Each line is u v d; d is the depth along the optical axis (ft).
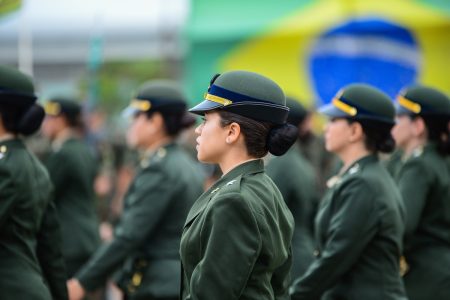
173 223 39.27
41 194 31.83
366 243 31.32
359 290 31.58
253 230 22.95
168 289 38.70
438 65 61.00
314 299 31.81
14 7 55.36
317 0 63.10
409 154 38.34
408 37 61.52
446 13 60.80
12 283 30.53
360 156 32.83
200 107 24.21
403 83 61.77
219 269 22.66
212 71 63.41
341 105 33.04
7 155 30.94
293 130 24.20
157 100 39.99
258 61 63.26
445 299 36.24
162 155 39.81
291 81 63.10
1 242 30.76
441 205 36.86
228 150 24.25
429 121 37.40
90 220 49.90
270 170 44.86
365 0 62.18
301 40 62.75
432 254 36.70
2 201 30.27
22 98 31.58
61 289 33.40
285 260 24.68
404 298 31.99
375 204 31.32
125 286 40.06
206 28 63.62
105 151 73.46
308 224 45.52
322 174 53.47
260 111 23.88
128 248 38.58
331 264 31.40
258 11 63.77
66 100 51.34
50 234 33.04
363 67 62.13
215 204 23.17
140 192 38.91
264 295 23.66
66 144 49.88
